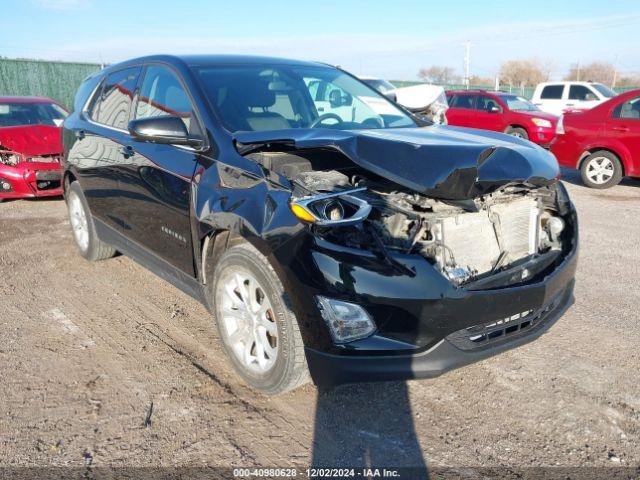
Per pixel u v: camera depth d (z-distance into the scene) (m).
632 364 3.22
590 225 6.54
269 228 2.56
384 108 4.06
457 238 2.79
